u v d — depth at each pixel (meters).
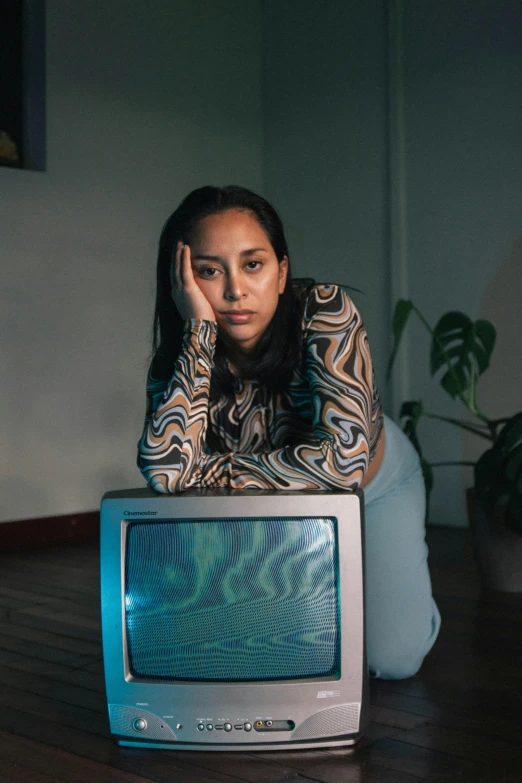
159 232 4.77
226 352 1.75
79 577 3.42
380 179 4.65
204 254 1.61
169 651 1.54
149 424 1.61
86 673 2.12
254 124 5.22
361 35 4.72
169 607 1.52
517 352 4.09
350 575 1.50
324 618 1.52
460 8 4.27
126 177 4.62
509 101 4.10
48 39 4.28
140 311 4.69
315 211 4.98
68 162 4.38
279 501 1.47
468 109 4.26
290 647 1.52
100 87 4.50
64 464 4.36
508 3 4.09
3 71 4.14
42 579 3.38
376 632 1.96
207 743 1.55
